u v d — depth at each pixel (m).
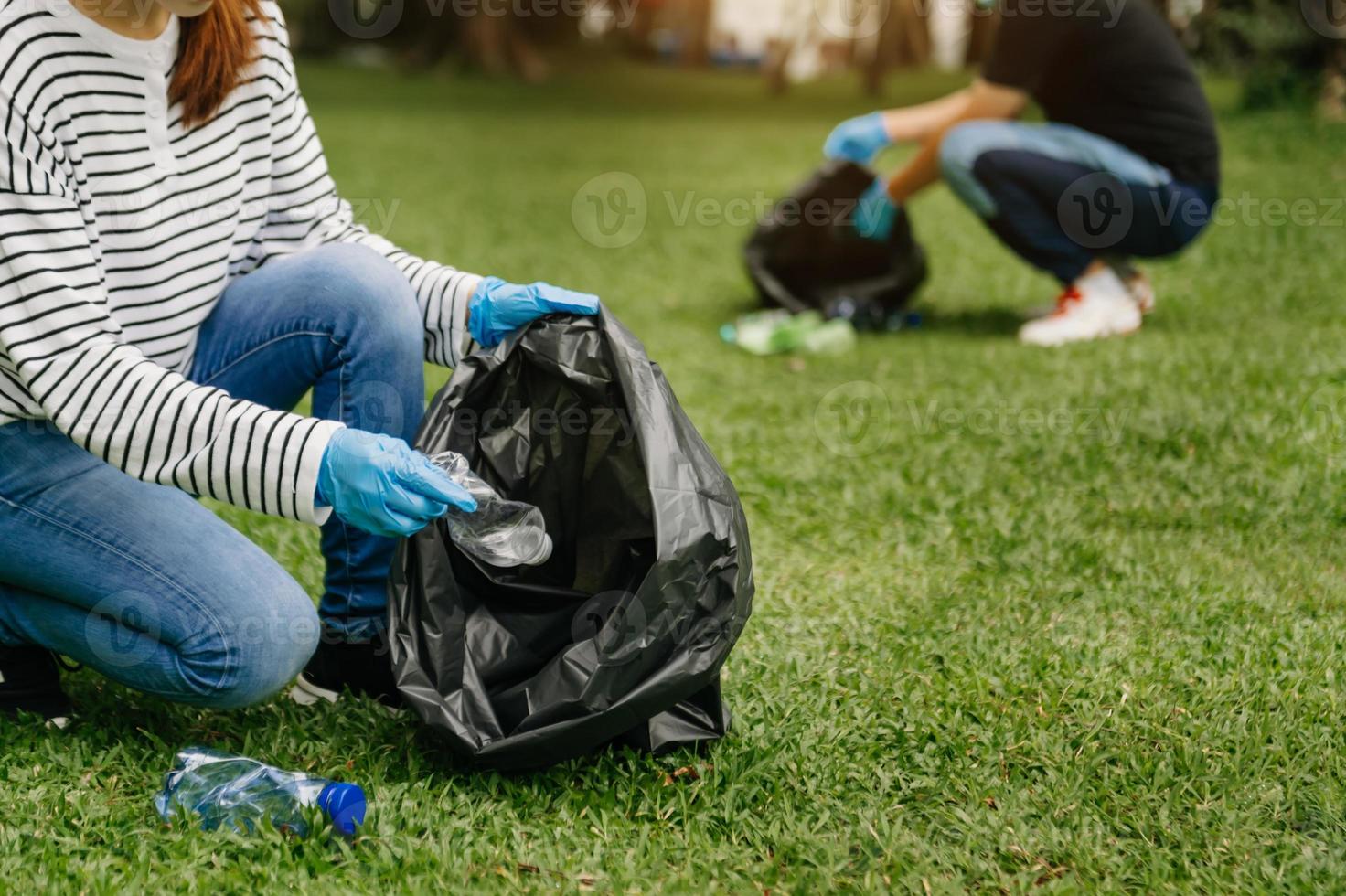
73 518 1.89
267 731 2.06
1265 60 9.66
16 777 1.90
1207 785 1.95
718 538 1.82
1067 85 4.59
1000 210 4.57
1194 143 4.51
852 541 2.99
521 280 5.63
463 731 1.84
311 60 20.58
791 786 1.97
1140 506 3.08
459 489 1.77
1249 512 3.02
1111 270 4.64
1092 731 2.10
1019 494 3.21
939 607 2.61
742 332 4.73
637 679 1.80
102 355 1.76
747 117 14.36
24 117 1.71
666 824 1.86
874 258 5.02
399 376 2.10
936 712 2.18
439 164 9.44
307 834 1.79
